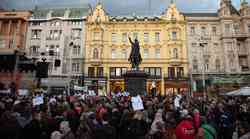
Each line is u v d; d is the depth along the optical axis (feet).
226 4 184.14
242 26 180.34
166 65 181.06
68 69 181.78
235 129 30.32
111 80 177.06
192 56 180.96
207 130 25.64
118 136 29.19
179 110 37.19
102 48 184.14
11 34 185.68
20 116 27.76
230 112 39.37
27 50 190.08
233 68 174.19
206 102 51.78
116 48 185.47
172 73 180.14
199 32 184.44
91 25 188.44
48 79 169.27
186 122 24.64
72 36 189.37
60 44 187.52
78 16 194.90
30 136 25.21
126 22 187.11
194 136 24.00
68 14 196.54
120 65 182.29
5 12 194.08
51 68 181.98
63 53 184.85
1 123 23.97
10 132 23.39
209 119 34.30
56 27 191.93
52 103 38.70
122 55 184.24
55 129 25.90
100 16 189.88
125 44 184.55
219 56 180.14
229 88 165.99
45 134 25.81
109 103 38.88
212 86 168.35
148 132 27.61
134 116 28.60
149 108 35.42
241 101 56.54
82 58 183.01
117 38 186.60
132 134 26.89
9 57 59.72
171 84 173.37
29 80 79.30
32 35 193.16
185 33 184.14
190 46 182.50
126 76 78.64
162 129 25.80
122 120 29.07
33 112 28.35
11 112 25.86
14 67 59.62
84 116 26.35
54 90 159.02
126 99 48.85
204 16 189.37
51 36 191.42
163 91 172.86
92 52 183.32
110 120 27.99
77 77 178.91
